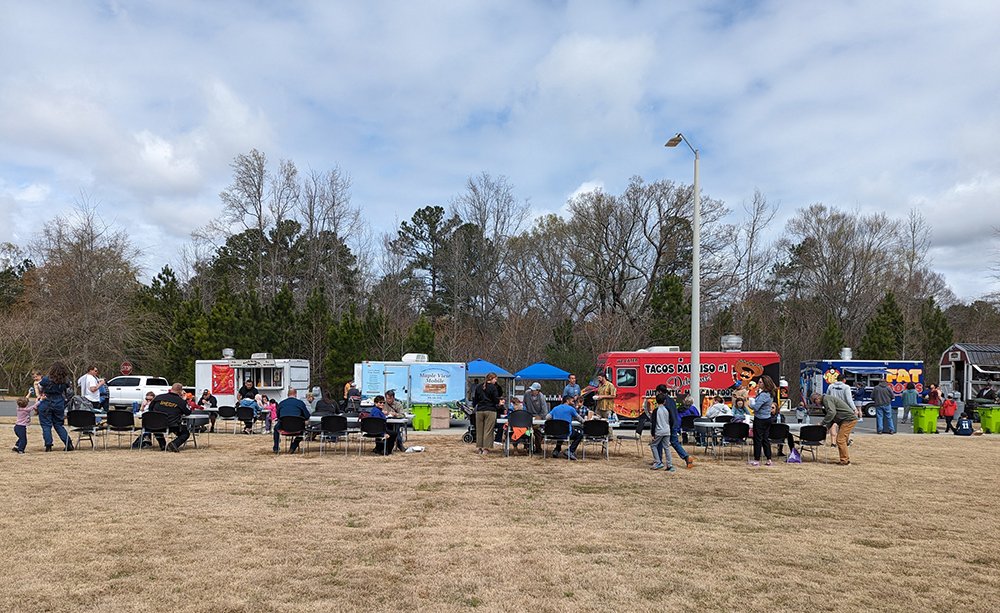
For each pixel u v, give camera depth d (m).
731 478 12.71
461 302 49.62
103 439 17.72
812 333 43.53
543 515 9.23
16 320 36.81
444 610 5.61
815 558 7.26
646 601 5.88
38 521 8.49
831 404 14.96
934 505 10.27
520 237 49.94
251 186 46.44
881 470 13.95
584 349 38.12
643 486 11.70
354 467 13.49
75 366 33.59
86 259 35.62
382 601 5.80
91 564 6.69
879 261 48.28
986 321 47.00
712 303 46.19
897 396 30.80
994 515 9.57
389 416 16.38
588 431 14.96
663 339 37.19
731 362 23.88
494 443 17.56
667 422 13.66
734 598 5.97
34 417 24.70
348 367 31.64
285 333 34.00
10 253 51.59
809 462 15.15
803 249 49.75
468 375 24.89
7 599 5.69
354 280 48.78
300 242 48.44
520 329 41.44
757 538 8.10
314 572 6.55
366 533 8.09
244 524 8.46
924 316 43.38
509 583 6.31
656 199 45.28
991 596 6.09
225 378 26.47
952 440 20.75
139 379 28.64
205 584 6.14
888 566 6.99
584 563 6.96
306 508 9.48
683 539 8.00
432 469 13.35
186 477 12.02
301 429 15.44
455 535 8.05
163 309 38.31
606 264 45.97
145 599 5.74
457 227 51.69
